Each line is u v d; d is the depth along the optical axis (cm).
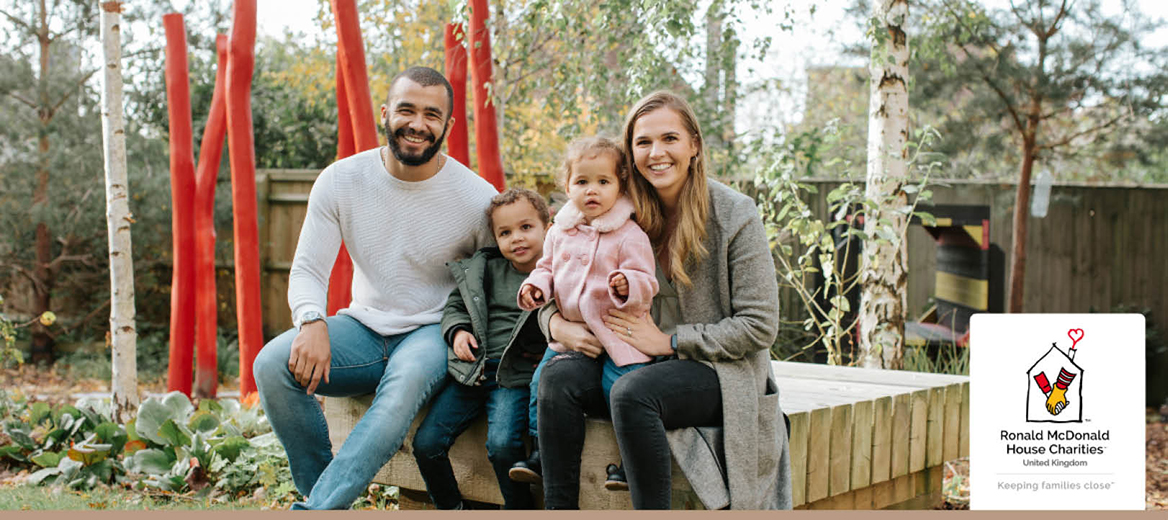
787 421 268
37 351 930
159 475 423
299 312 275
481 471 286
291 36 1033
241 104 529
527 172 785
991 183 821
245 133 530
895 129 509
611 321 243
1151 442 628
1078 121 865
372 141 481
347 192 289
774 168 508
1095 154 836
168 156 949
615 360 241
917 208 732
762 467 246
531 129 848
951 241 827
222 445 421
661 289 253
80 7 918
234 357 883
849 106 1311
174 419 450
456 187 295
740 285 242
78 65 930
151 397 459
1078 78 733
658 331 245
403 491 329
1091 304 827
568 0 528
